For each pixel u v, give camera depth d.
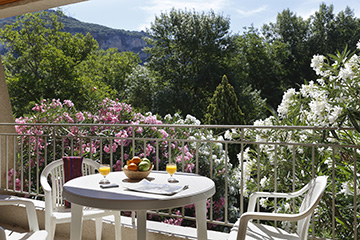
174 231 3.11
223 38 24.06
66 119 5.96
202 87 22.92
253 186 4.21
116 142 5.76
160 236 3.09
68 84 22.20
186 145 6.25
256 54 25.47
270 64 25.17
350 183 3.43
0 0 4.12
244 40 26.09
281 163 3.96
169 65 24.38
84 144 5.75
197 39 23.75
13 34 22.95
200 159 6.25
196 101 22.42
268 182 4.05
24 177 5.46
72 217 2.41
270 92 25.09
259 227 2.36
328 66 3.54
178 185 2.30
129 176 2.52
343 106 3.17
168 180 2.46
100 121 6.27
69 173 3.07
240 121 14.47
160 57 25.08
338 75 3.39
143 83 23.12
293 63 25.59
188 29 23.97
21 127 5.67
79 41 25.41
